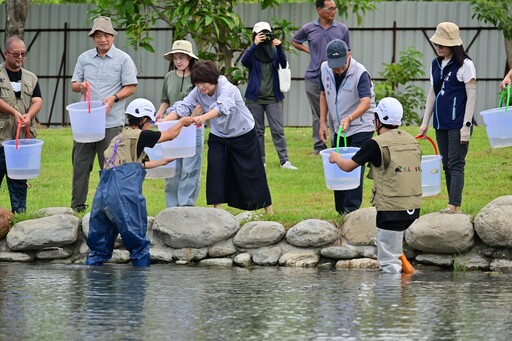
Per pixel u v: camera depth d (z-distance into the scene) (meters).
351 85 22.84
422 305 16.23
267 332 13.92
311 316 15.20
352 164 19.89
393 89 50.53
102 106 23.50
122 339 13.42
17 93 24.58
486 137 37.84
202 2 39.25
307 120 52.19
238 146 23.38
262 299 16.89
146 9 44.62
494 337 13.59
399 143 19.98
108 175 21.67
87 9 53.78
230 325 14.45
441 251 21.75
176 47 25.25
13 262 22.92
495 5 47.72
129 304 16.30
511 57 50.12
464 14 51.47
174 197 24.83
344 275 20.34
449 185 23.05
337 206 23.97
